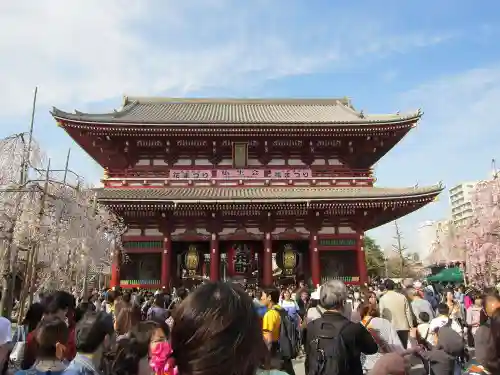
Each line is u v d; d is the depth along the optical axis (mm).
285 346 11164
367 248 89000
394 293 12375
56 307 8016
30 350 7715
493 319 5320
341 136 36125
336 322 6617
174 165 36562
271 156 37281
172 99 47875
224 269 38938
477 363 5973
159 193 33125
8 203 15273
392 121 34812
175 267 35531
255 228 35031
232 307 2545
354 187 36000
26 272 15984
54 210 16859
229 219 35031
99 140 35250
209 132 34688
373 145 36844
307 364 6742
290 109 46281
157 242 33969
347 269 34500
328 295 6824
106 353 6316
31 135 16188
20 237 15539
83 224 19719
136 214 33594
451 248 51812
